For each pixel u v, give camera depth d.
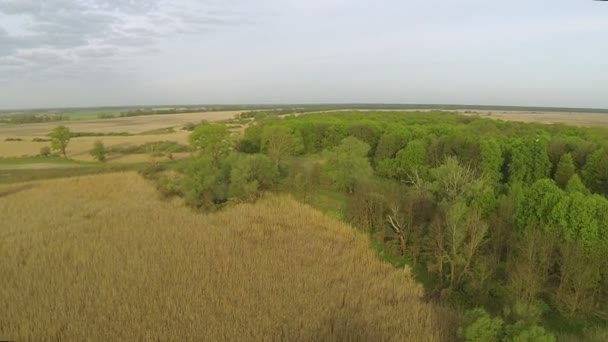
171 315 28.73
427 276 35.28
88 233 43.41
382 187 47.50
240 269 34.91
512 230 35.12
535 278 28.52
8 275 33.91
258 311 29.11
